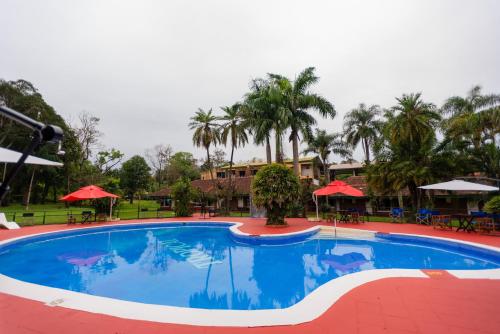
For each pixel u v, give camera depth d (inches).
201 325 159.3
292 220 765.3
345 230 576.7
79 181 1589.6
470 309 179.3
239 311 178.4
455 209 991.6
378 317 168.7
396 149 780.6
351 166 1763.0
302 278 313.4
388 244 495.2
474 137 846.5
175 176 2284.7
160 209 1446.9
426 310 178.2
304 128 861.2
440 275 251.0
